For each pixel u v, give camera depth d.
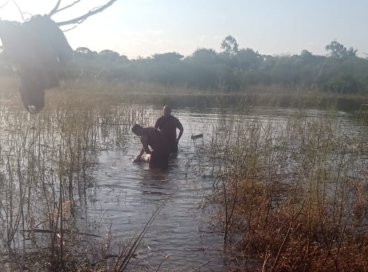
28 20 2.27
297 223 6.31
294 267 5.51
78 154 9.62
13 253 5.82
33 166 8.47
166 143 11.27
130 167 11.26
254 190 7.96
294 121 12.75
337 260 5.50
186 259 5.93
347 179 7.55
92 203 8.11
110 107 18.47
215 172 10.59
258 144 9.99
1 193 7.33
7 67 2.44
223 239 6.60
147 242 6.40
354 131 11.69
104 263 5.65
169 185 9.55
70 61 2.30
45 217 6.89
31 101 2.32
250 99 14.49
